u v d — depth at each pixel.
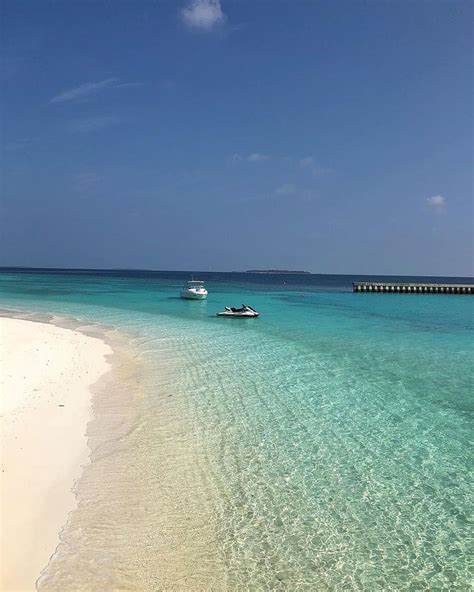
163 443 11.52
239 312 37.25
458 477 10.01
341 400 15.09
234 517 8.44
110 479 9.64
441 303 58.06
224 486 9.48
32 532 7.73
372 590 6.77
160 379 17.30
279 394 15.66
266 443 11.62
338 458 10.84
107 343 24.08
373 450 11.30
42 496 8.79
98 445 11.26
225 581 6.88
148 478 9.75
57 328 27.73
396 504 8.95
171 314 38.47
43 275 147.88
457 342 26.86
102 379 17.05
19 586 6.57
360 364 20.39
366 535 8.01
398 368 19.75
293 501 9.00
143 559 7.28
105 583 6.73
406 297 69.94
